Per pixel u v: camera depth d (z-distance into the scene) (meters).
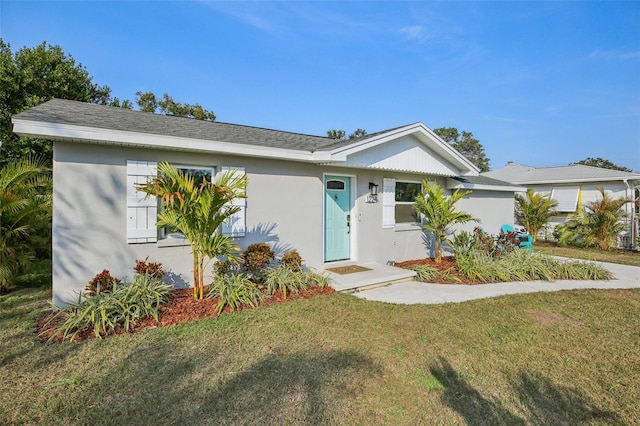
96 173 5.11
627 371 3.52
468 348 3.96
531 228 16.11
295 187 7.21
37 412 2.59
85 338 3.93
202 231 5.04
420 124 8.12
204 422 2.51
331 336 4.16
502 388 3.14
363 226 8.49
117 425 2.46
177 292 5.65
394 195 9.23
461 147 37.12
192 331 4.16
